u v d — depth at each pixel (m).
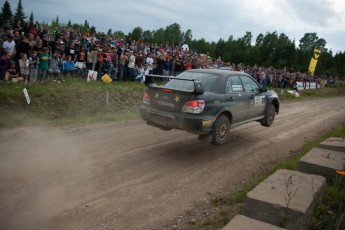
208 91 6.42
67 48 13.81
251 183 5.17
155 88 6.39
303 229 3.47
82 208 4.01
